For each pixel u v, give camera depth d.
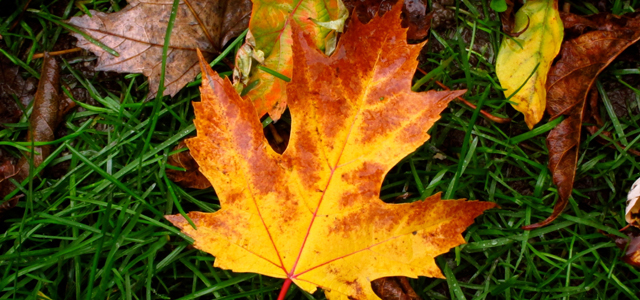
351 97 0.33
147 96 0.38
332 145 0.33
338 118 0.33
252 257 0.34
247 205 0.34
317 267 0.34
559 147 0.38
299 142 0.33
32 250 0.38
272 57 0.37
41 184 0.38
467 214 0.33
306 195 0.34
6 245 0.38
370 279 0.34
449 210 0.33
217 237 0.34
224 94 0.33
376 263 0.34
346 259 0.34
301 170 0.33
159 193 0.38
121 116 0.38
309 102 0.33
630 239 0.38
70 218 0.38
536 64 0.38
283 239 0.34
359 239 0.34
